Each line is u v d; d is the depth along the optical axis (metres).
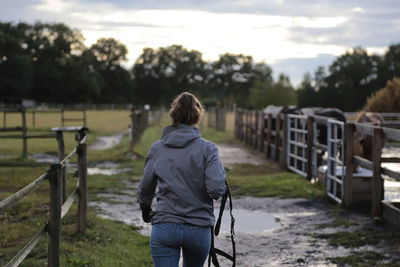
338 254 5.81
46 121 38.78
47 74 101.75
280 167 14.73
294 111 15.93
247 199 9.65
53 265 4.32
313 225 7.33
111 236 6.33
